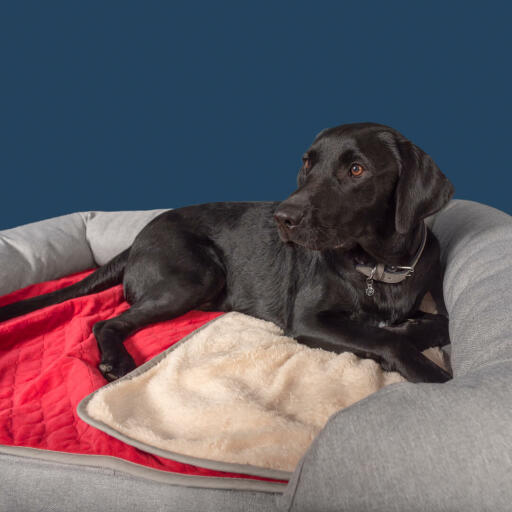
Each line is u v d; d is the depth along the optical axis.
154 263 2.56
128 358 2.14
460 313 1.63
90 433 1.65
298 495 0.99
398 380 1.92
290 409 1.79
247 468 1.42
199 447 1.51
